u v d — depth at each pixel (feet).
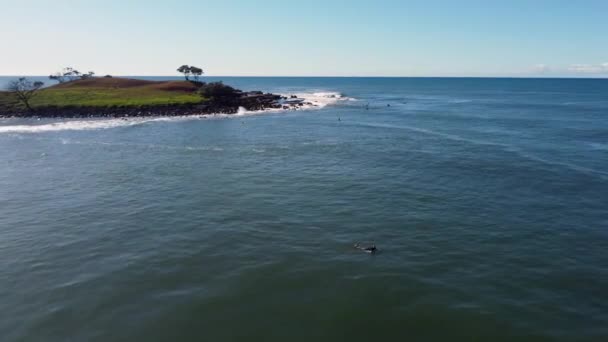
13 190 116.26
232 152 174.70
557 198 109.50
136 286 64.34
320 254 76.07
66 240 81.66
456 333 53.47
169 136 217.77
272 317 56.75
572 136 216.13
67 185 121.70
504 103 458.09
